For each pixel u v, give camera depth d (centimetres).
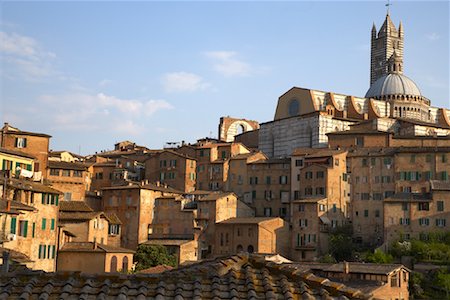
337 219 13912
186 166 16288
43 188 9356
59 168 13688
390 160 14050
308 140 16988
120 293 1636
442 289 10219
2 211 7425
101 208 14450
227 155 16662
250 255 1894
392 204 13000
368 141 15375
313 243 13400
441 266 11156
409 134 16638
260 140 18388
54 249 9506
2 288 1652
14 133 12975
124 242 13938
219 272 1780
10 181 8575
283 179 15300
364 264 8962
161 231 14100
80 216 11675
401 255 12106
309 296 1622
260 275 1755
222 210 14075
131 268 11125
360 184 14238
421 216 12738
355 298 1652
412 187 13725
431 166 13662
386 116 18925
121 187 14225
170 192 14888
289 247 13700
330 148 15425
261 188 15512
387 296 8300
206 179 16238
